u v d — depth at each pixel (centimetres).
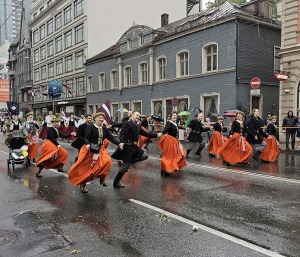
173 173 986
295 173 977
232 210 612
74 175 746
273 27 2223
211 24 2203
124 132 791
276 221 550
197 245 457
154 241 473
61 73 4594
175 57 2530
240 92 2095
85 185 805
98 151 753
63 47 4491
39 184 865
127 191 767
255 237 482
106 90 3447
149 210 617
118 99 3262
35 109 5753
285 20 1808
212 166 1106
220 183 838
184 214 592
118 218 575
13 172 1050
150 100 2808
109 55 3347
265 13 2238
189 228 522
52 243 470
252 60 2144
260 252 432
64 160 991
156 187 802
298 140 1538
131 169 1070
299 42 1747
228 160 1127
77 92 4166
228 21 2105
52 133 965
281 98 1834
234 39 2077
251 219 561
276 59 2270
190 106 2406
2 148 1817
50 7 4772
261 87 2198
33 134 1248
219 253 430
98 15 3928
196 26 2300
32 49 5694
